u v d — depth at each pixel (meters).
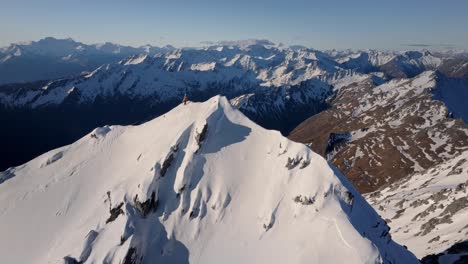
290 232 72.56
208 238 76.75
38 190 113.75
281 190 80.62
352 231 65.94
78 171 118.50
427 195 132.50
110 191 91.06
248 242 74.19
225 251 73.69
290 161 83.94
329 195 74.81
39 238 95.25
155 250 75.25
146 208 80.19
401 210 130.62
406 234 108.00
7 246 94.62
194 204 81.81
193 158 89.25
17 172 126.56
